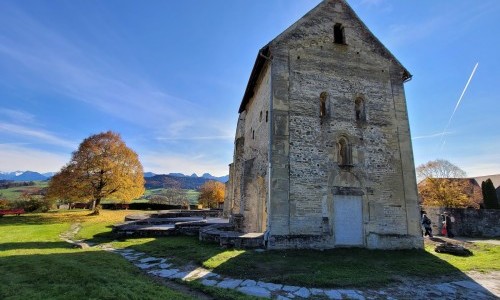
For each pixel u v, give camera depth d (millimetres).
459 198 32219
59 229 17078
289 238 11172
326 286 7441
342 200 12508
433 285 8055
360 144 13336
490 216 17844
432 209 19594
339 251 11273
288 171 12078
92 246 12336
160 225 16328
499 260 10719
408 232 12859
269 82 13531
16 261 8172
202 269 8648
